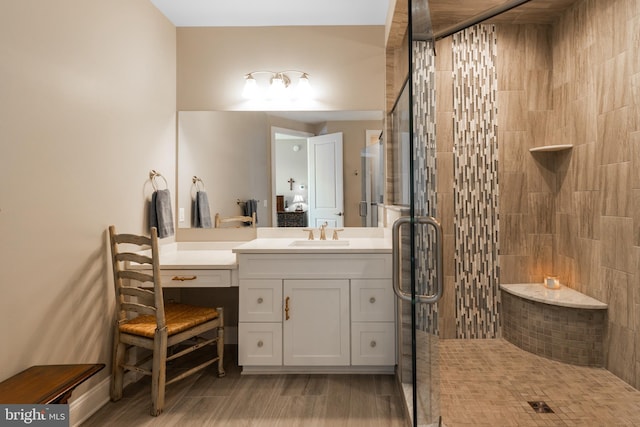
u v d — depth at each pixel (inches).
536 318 109.7
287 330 97.8
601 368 100.1
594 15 101.7
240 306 97.8
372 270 97.2
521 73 122.3
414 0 45.1
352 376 97.8
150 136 107.3
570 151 114.0
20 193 64.6
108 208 88.4
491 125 122.8
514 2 77.0
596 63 101.6
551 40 122.3
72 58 76.6
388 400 85.8
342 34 122.1
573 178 112.9
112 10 89.5
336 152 123.0
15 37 63.6
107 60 87.7
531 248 122.8
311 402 85.2
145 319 91.4
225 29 122.6
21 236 64.7
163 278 98.1
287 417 79.4
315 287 97.5
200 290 123.6
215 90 122.8
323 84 122.7
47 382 60.0
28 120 66.2
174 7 110.8
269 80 122.9
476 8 109.8
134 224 99.2
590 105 104.4
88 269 81.4
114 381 86.0
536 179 122.6
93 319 82.7
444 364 104.7
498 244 123.2
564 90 116.4
